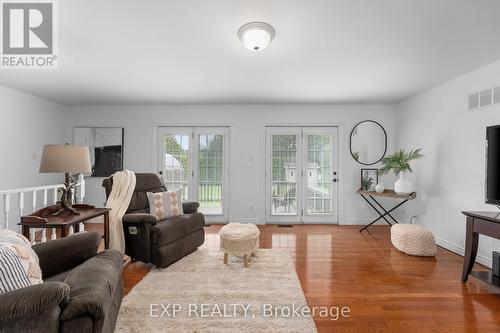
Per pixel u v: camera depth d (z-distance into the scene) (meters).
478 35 2.33
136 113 5.05
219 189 5.11
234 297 2.16
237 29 2.24
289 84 3.75
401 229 3.38
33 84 3.77
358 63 2.96
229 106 5.01
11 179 3.95
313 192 5.07
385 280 2.53
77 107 5.05
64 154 2.31
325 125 4.99
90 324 1.06
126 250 2.84
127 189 3.06
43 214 2.32
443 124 3.64
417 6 1.91
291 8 1.94
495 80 2.89
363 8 1.94
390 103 4.85
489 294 2.26
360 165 4.96
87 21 2.13
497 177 2.34
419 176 4.17
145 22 2.14
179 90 4.06
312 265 2.89
